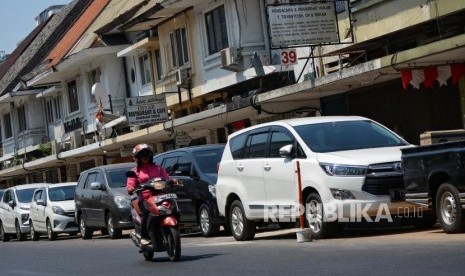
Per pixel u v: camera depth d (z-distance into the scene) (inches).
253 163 608.4
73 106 1768.0
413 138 864.9
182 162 774.5
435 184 510.0
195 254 571.8
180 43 1264.8
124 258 613.6
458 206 485.7
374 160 531.5
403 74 765.9
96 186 892.6
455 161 481.4
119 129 1493.6
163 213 519.8
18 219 1146.0
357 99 936.3
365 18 869.2
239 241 637.9
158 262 548.7
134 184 530.0
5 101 2065.7
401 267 390.0
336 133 575.8
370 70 768.3
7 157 2160.4
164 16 1263.5
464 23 786.8
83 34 1772.9
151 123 1268.5
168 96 1315.2
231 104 1021.8
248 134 627.2
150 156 531.2
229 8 1106.1
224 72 1141.7
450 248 439.2
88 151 1568.7
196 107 1294.3
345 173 530.3
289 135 582.2
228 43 1120.8
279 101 971.9
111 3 1833.2
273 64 1083.3
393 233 565.0
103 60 1549.0
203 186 734.5
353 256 453.1
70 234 1103.0
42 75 1734.7
